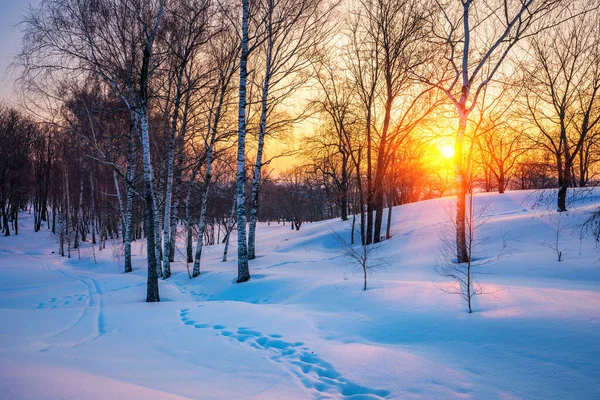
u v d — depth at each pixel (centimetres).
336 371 449
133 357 479
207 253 2867
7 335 550
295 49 1417
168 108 1652
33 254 3397
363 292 865
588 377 374
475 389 384
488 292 712
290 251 2331
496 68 1176
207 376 422
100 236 3566
